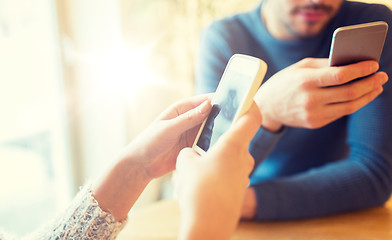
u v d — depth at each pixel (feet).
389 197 2.63
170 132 1.56
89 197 1.68
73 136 5.89
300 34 2.83
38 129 5.88
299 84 1.99
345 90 1.90
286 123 2.27
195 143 1.70
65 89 5.67
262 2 3.09
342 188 2.52
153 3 5.49
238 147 1.25
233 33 3.15
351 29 1.65
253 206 2.49
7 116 5.73
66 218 1.69
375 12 2.24
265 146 2.48
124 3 5.14
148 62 5.67
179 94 5.77
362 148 2.61
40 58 5.58
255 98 2.39
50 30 5.45
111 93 5.54
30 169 6.01
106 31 5.31
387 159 2.52
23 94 5.72
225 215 1.14
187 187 1.18
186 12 4.85
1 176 5.90
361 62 1.79
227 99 1.64
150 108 5.98
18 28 5.46
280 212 2.47
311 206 2.48
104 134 5.78
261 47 3.10
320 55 2.89
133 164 1.66
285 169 3.21
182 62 5.43
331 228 2.31
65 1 5.43
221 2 4.17
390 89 2.30
